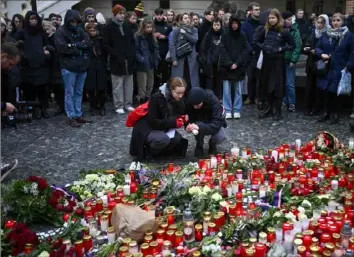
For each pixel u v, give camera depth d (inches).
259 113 364.8
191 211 173.8
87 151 273.6
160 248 151.3
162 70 413.7
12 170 225.8
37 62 341.4
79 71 328.2
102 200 185.3
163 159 258.8
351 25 370.0
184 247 155.3
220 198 185.8
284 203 188.1
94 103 370.0
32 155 267.4
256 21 379.6
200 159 249.9
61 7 619.8
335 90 323.3
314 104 361.4
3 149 279.3
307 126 325.1
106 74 370.6
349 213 170.7
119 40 356.2
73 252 152.4
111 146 282.7
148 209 177.3
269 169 222.4
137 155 257.0
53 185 204.7
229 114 345.7
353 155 238.5
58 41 321.7
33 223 181.3
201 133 253.6
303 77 384.5
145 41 387.2
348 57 321.4
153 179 207.9
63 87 362.0
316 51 331.3
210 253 149.7
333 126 324.8
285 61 348.2
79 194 199.5
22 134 313.4
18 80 319.9
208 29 386.3
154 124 248.7
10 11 597.3
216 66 374.3
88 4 662.5
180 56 373.4
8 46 203.3
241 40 337.4
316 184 202.7
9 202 179.2
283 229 156.9
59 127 330.6
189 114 261.7
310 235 154.0
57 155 267.0
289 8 658.8
